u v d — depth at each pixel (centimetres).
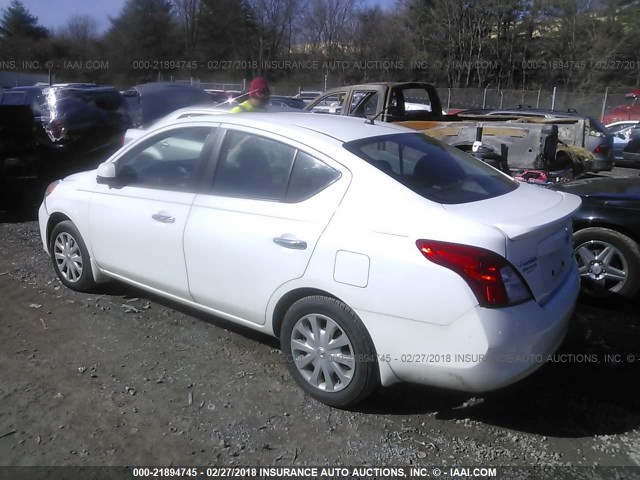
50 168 1055
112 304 482
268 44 4775
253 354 403
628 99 2841
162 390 356
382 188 323
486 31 4175
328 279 321
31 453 297
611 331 445
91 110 1073
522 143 799
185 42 4853
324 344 333
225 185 381
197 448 304
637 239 471
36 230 729
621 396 358
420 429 322
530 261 304
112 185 446
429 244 295
